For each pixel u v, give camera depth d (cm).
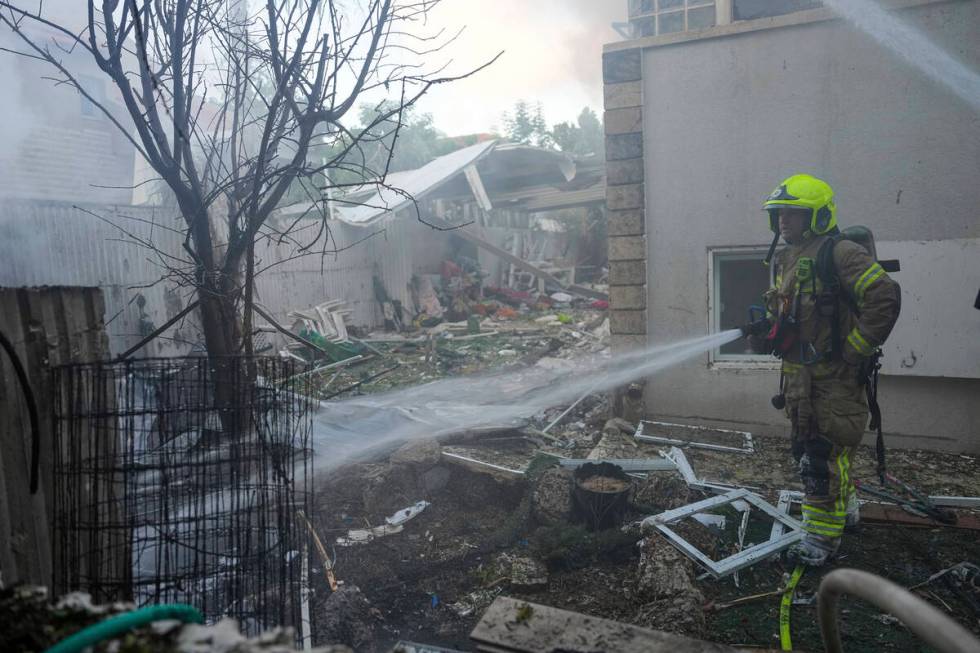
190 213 386
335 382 866
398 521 439
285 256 1157
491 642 152
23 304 214
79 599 105
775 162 559
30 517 214
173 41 367
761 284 590
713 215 582
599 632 154
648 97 592
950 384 522
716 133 574
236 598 247
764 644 297
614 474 446
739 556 359
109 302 806
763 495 446
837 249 350
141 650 87
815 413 356
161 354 848
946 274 507
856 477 475
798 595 337
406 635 325
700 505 414
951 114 507
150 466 231
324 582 360
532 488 458
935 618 98
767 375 566
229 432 258
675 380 597
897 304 332
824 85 540
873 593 115
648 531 388
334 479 475
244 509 249
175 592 231
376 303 1463
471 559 399
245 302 383
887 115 525
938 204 516
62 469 218
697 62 574
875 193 534
